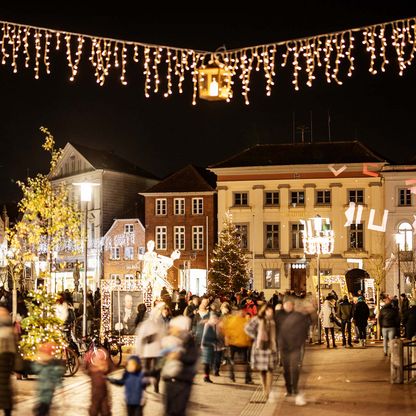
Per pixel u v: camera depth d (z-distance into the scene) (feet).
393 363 62.59
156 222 228.22
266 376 56.54
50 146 108.58
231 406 51.47
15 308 82.48
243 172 217.77
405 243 174.91
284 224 214.48
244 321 64.85
